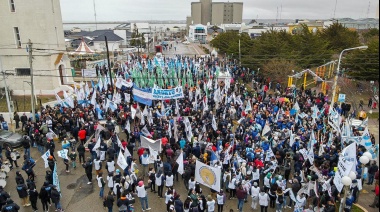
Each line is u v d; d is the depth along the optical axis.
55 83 38.78
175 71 41.97
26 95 37.88
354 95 39.25
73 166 19.95
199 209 14.16
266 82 42.09
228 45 70.88
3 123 24.59
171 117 24.78
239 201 15.33
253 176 16.69
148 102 26.84
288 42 53.97
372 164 18.31
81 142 21.72
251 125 23.12
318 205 14.41
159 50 88.38
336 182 13.84
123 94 31.98
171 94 26.48
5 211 13.29
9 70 35.41
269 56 47.72
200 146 19.66
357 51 41.00
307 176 16.03
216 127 22.52
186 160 18.03
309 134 21.64
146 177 18.89
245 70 48.47
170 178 16.33
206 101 27.94
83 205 16.31
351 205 15.27
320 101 31.45
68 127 23.38
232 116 27.22
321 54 47.94
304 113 26.39
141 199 15.52
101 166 18.67
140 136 20.06
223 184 17.70
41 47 37.00
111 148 19.30
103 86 35.53
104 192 17.39
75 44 75.69
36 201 15.55
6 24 36.25
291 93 34.66
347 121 23.12
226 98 29.77
